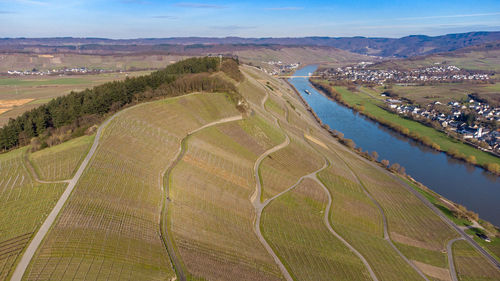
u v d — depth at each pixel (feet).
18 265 239.30
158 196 376.48
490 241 455.63
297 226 423.23
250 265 321.93
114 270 250.16
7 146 475.72
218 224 372.79
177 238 319.68
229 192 453.17
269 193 488.44
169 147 497.05
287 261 346.33
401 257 408.67
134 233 300.20
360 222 472.44
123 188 363.56
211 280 280.72
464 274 388.57
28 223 286.25
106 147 436.76
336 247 396.16
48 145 456.04
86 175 367.86
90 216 302.86
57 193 331.77
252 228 396.16
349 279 343.67
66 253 254.06
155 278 259.39
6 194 333.83
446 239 458.09
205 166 485.56
